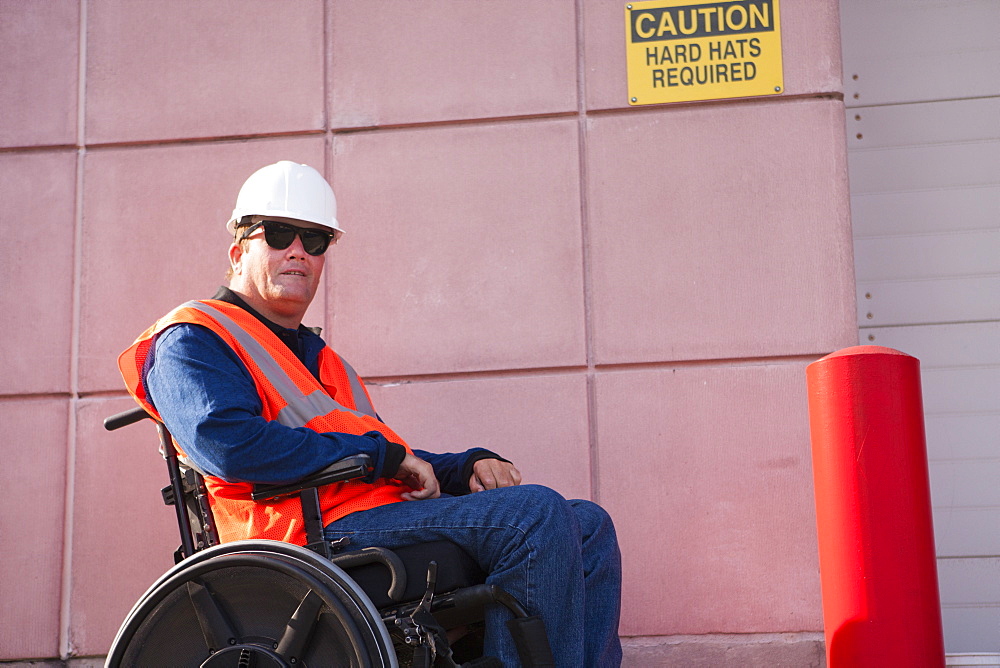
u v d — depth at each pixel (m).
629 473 3.21
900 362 2.64
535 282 3.33
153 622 2.11
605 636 2.28
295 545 2.05
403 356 3.34
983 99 3.88
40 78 3.57
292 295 2.60
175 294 3.43
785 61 3.36
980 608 3.59
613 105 3.39
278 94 3.51
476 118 3.43
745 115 3.35
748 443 3.19
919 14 3.94
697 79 3.38
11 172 3.52
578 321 3.29
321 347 2.71
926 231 3.83
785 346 3.22
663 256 3.30
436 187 3.41
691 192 3.33
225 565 2.06
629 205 3.34
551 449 3.24
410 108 3.46
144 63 3.56
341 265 3.40
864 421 2.61
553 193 3.37
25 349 3.42
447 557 2.13
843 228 3.27
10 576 3.30
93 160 3.52
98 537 3.31
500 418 3.28
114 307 3.43
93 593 3.28
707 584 3.13
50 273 3.46
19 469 3.36
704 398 3.22
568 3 3.46
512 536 2.12
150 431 3.36
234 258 2.72
